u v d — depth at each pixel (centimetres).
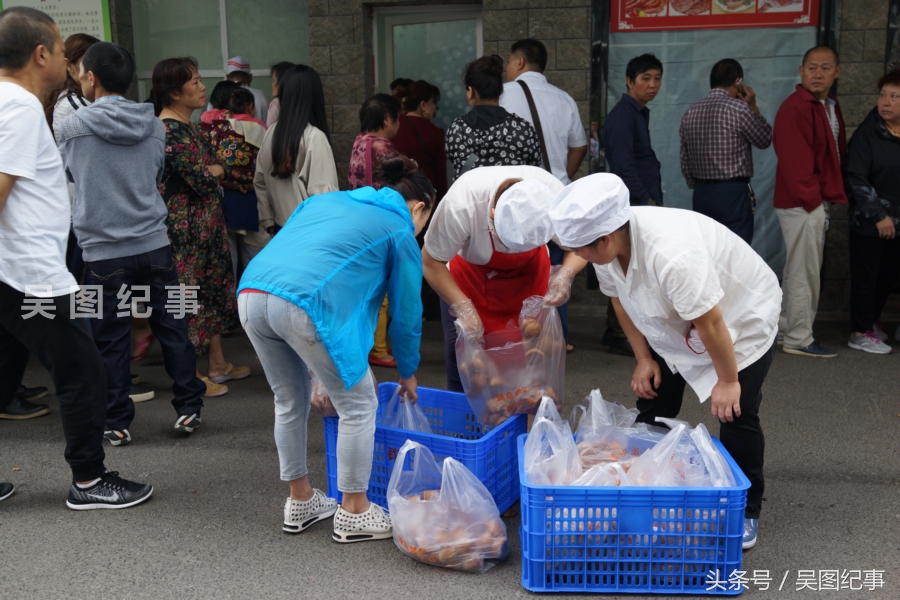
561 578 244
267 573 255
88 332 288
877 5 552
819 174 493
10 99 259
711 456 250
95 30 639
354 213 258
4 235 265
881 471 330
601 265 266
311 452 361
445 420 327
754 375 256
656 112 601
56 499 310
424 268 305
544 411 272
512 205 256
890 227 479
